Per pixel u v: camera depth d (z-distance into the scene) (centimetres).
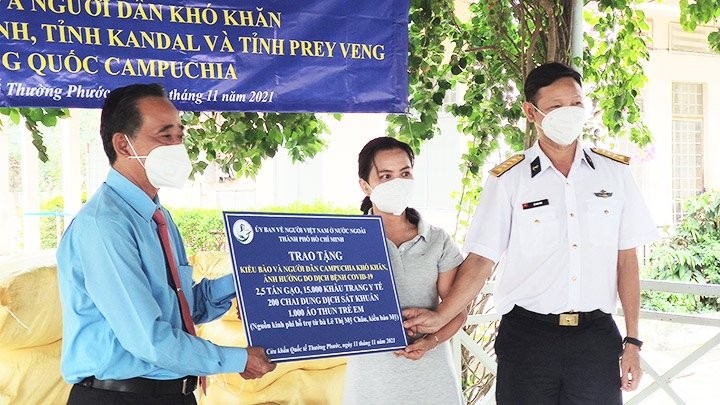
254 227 265
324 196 1015
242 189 1056
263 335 256
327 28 390
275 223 268
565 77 301
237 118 428
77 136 903
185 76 365
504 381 313
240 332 387
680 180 1263
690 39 1242
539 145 316
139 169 246
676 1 1197
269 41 379
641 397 422
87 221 231
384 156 290
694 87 1266
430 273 299
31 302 333
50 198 1245
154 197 255
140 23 356
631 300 314
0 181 1080
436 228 309
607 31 489
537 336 306
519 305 312
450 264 304
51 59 343
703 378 732
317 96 390
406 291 295
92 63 349
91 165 1139
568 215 305
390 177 290
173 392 242
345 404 295
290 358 258
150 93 246
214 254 420
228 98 373
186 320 252
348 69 395
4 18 336
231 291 280
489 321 455
